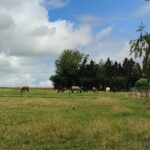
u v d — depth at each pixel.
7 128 25.89
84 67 176.38
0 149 20.12
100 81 171.38
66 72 179.62
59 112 38.22
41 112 37.81
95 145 20.72
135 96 69.00
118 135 22.78
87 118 33.31
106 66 175.50
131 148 19.64
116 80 166.38
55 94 84.50
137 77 168.62
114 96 77.50
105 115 36.31
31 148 20.34
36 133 23.75
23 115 34.38
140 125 25.95
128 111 39.56
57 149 20.34
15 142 21.75
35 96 72.00
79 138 22.53
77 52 179.25
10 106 43.31
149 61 53.91
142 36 54.38
